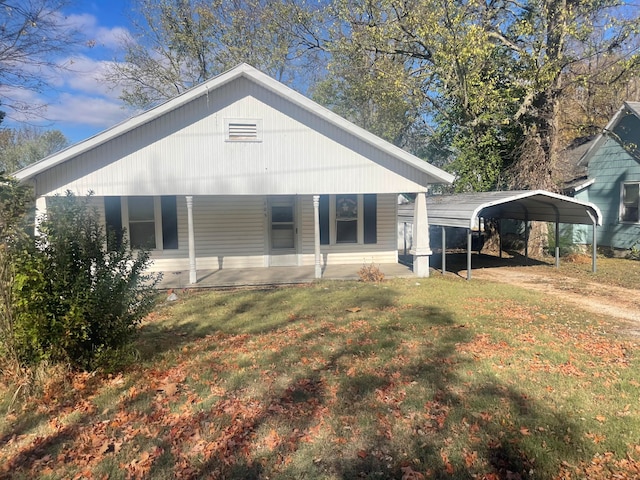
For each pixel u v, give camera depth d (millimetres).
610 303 8242
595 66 17828
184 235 12070
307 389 4379
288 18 20875
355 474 3078
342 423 3719
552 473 3037
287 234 12688
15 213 4941
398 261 14312
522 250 17672
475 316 7086
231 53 22375
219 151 10086
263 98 10219
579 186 16188
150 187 9789
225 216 12297
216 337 6242
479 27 13906
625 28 13703
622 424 3613
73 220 4777
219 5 21844
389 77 16750
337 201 12812
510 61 15539
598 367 4855
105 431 3693
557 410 3859
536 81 14055
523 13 15562
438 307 7750
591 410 3855
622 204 15109
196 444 3463
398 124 19500
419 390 4289
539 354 5250
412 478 3010
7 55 7727
